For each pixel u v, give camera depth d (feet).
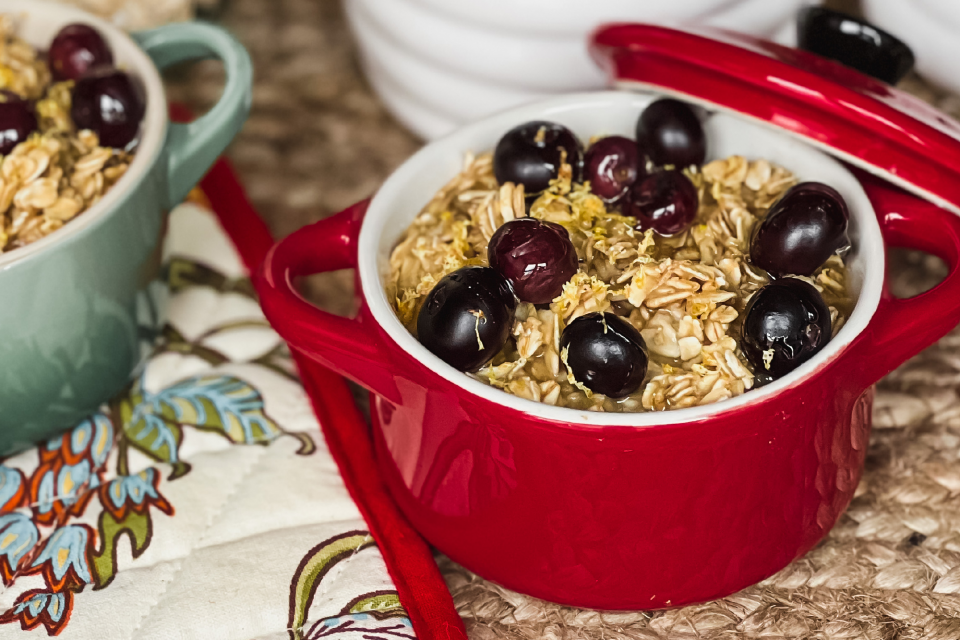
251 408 1.44
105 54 1.45
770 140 1.37
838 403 1.24
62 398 1.40
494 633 1.32
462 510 1.29
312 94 1.76
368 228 1.32
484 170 1.39
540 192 1.36
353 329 1.26
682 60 1.32
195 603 1.31
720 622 1.31
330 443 1.40
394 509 1.36
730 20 1.50
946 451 1.40
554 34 1.50
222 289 1.55
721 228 1.33
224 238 1.58
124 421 1.45
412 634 1.29
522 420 1.20
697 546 1.25
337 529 1.35
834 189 1.32
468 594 1.34
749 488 1.23
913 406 1.42
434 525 1.32
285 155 1.69
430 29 1.54
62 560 1.35
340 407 1.43
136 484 1.40
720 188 1.36
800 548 1.30
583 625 1.32
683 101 1.36
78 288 1.34
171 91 1.77
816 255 1.28
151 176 1.37
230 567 1.33
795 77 1.28
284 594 1.31
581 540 1.25
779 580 1.33
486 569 1.31
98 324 1.38
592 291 1.28
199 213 1.60
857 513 1.37
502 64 1.53
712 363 1.25
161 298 1.47
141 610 1.31
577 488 1.22
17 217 1.35
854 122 1.27
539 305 1.30
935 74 1.55
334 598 1.31
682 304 1.28
